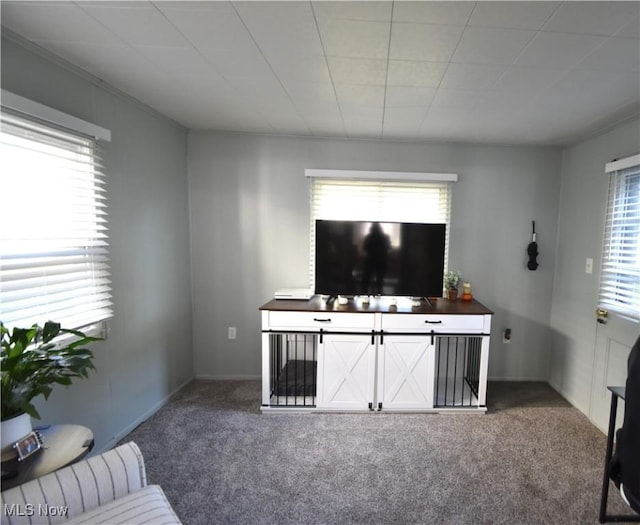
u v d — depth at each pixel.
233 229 2.86
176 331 2.67
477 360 2.64
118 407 2.04
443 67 1.59
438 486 1.69
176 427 2.20
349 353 2.34
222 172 2.82
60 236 1.60
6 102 1.33
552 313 2.89
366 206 2.85
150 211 2.32
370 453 1.95
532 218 2.86
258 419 2.30
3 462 1.09
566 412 2.44
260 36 1.38
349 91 1.89
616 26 1.24
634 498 1.19
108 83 1.87
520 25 1.25
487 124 2.35
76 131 1.66
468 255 2.88
